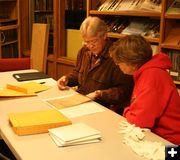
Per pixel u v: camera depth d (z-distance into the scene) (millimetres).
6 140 1395
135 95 1556
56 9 4133
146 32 2818
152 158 1194
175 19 2664
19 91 2148
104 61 2240
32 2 4672
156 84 1481
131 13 2834
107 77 2229
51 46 4496
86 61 2402
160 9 2662
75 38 4160
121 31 3018
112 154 1242
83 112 1758
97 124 1569
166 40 2605
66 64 4156
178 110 1508
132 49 1537
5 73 2789
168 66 1562
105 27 2201
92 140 1351
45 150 1270
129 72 1625
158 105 1464
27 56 4703
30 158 1199
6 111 1767
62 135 1342
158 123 1521
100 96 2090
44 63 4047
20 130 1414
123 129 1482
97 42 2164
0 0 4461
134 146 1287
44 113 1643
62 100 1973
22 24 4727
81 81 2457
